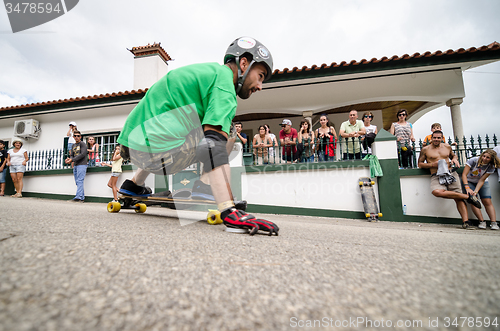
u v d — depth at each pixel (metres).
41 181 6.86
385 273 0.81
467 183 4.35
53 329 0.42
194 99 1.65
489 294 0.66
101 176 6.38
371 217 4.61
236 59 1.72
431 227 3.90
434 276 0.79
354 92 7.54
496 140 4.52
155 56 10.48
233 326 0.48
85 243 0.92
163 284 0.64
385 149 4.89
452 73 7.06
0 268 0.63
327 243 1.28
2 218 1.33
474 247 1.35
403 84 7.27
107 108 8.66
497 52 6.31
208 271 0.75
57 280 0.60
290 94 7.90
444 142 4.84
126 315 0.49
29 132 8.87
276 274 0.76
